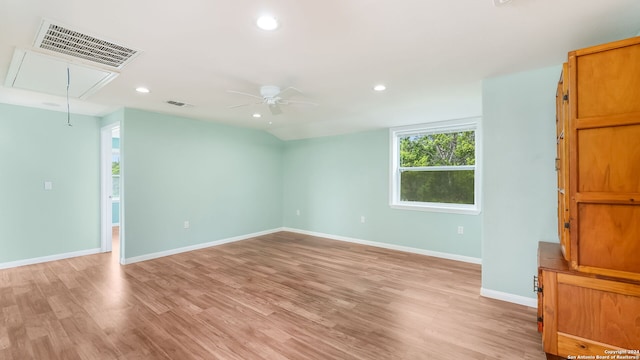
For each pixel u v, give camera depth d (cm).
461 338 229
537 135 273
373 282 349
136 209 429
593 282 183
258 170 618
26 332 236
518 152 282
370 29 189
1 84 293
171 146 469
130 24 179
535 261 278
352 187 563
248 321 255
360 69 261
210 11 165
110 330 239
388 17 174
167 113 452
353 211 562
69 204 451
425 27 187
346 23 181
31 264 415
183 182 487
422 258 452
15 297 302
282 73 270
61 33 191
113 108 419
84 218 466
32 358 204
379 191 527
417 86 311
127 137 418
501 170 291
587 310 186
